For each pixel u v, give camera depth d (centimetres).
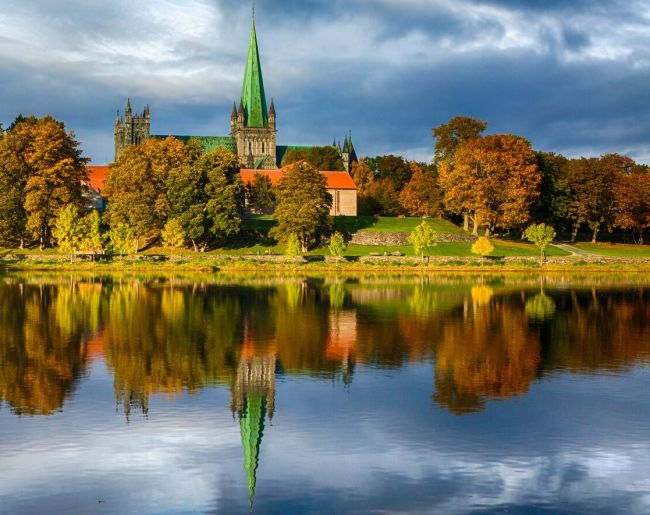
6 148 14012
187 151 15888
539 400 4172
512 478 3117
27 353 5325
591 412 3950
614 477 3123
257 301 8288
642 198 16050
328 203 15138
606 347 5644
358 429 3691
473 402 4138
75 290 9344
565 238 16975
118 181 14538
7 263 12938
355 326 6569
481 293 9231
